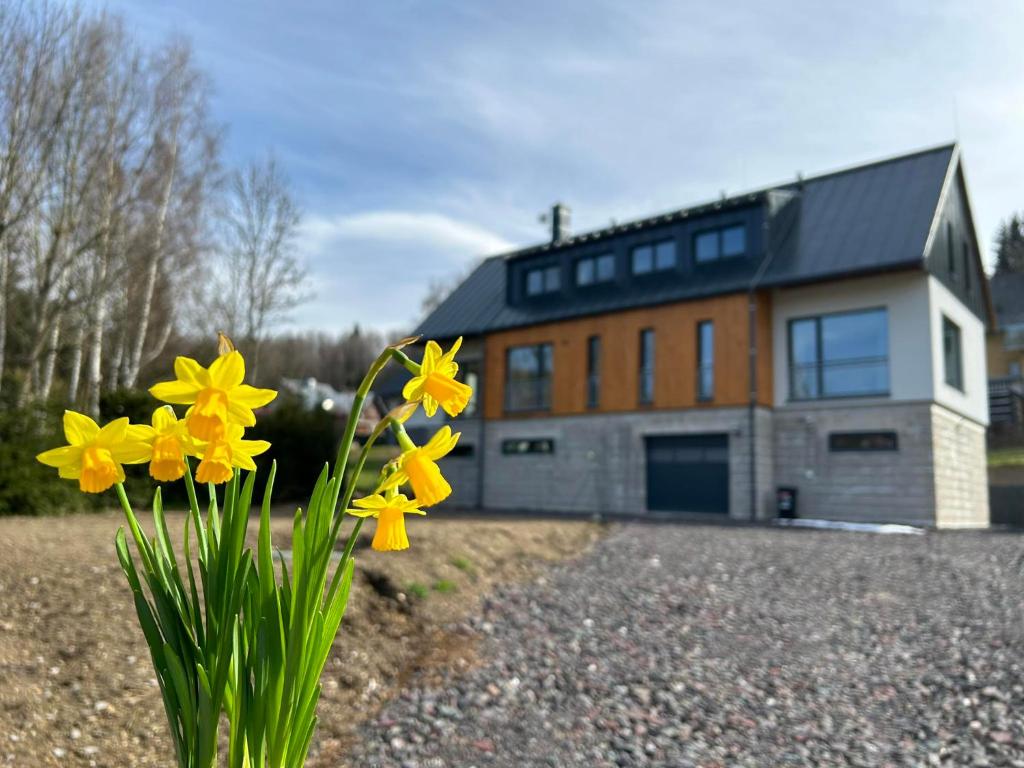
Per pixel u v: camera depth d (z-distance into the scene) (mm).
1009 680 4707
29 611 4008
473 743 3654
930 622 6051
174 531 6543
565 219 23312
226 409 1226
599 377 17562
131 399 11320
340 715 3789
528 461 18484
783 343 15469
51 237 13688
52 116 11719
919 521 13633
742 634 5629
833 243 15133
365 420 9336
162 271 18203
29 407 9133
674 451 16266
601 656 4961
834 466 14617
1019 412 34594
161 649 1483
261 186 26469
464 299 22031
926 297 13961
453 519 12266
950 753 3756
